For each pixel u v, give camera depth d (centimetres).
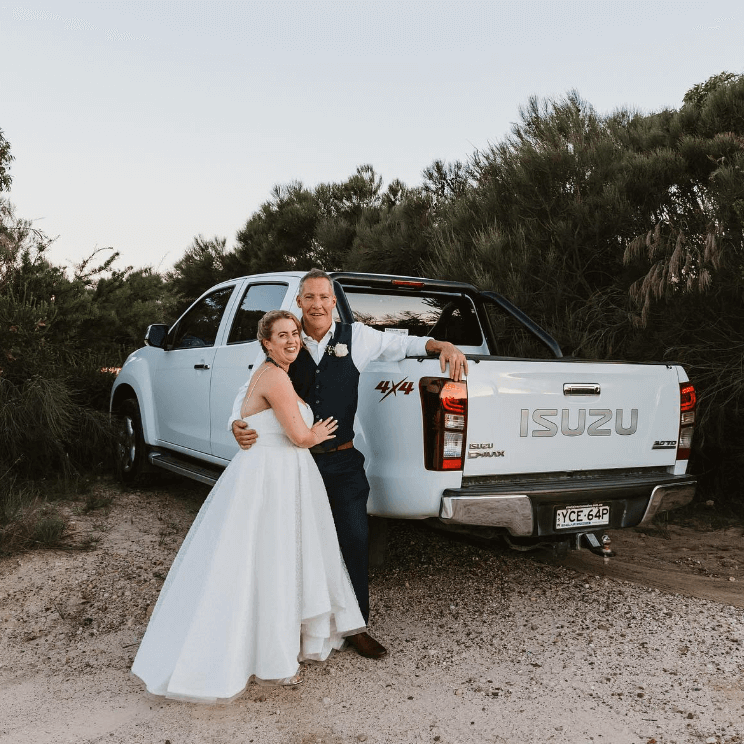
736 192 592
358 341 347
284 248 1430
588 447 382
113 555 480
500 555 494
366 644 338
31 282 805
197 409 530
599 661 334
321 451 337
